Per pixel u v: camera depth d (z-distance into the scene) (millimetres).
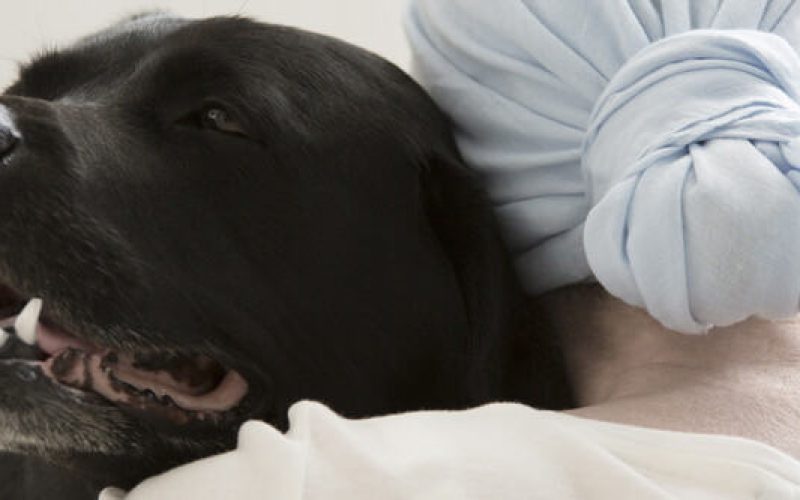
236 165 1343
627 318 1278
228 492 842
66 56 1519
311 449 848
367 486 818
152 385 1298
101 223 1273
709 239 1029
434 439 879
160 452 1275
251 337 1334
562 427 882
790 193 1029
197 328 1304
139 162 1333
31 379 1197
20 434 1200
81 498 1465
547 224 1354
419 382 1432
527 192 1378
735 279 1032
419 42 1494
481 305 1394
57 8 2535
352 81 1407
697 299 1060
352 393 1390
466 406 1396
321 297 1365
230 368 1322
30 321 1196
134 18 1606
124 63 1472
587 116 1302
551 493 829
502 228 1419
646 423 1021
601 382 1252
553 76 1321
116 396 1262
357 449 838
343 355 1380
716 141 1072
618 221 1088
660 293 1066
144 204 1311
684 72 1135
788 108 1083
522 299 1415
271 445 847
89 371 1260
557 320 1378
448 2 1412
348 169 1379
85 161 1297
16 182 1238
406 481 817
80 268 1250
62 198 1255
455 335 1429
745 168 1037
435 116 1456
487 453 852
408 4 1577
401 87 1448
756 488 845
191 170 1344
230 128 1360
